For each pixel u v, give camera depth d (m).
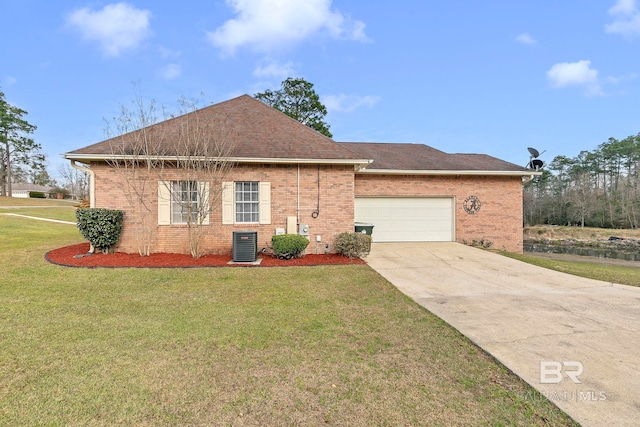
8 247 10.05
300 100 26.69
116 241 9.64
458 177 14.17
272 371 3.35
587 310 5.48
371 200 13.90
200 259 9.25
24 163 44.34
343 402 2.82
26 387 2.96
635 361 3.61
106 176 9.80
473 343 4.08
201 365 3.44
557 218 41.44
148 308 5.26
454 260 10.18
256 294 6.14
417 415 2.64
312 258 9.76
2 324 4.46
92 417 2.57
